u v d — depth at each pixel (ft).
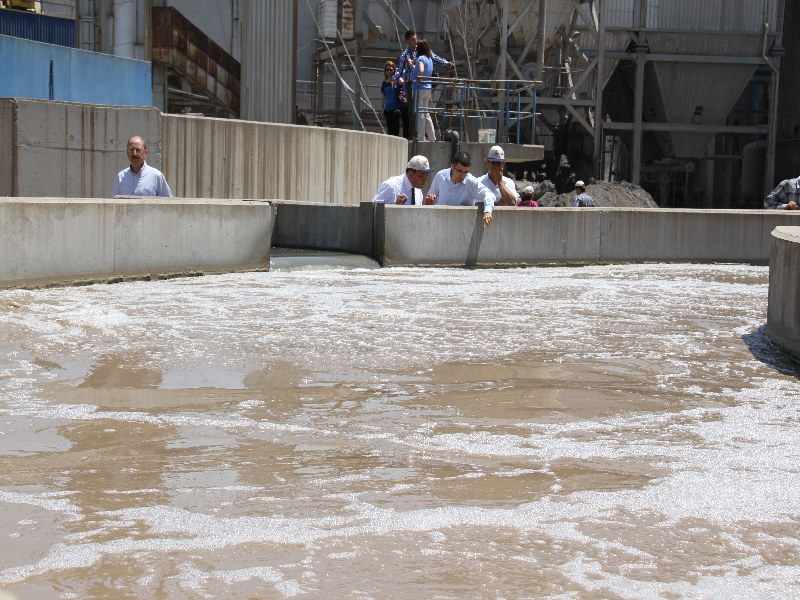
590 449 13.25
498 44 93.20
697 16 99.04
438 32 107.65
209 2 99.09
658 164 107.04
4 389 16.28
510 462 12.55
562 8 89.30
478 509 10.63
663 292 32.40
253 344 20.62
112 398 15.76
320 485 11.39
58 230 29.09
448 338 22.02
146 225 31.94
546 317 25.79
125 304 26.04
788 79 112.06
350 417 14.82
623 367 19.33
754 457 13.00
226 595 8.36
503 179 42.45
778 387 17.84
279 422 14.42
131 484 11.32
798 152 109.60
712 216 44.68
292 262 36.96
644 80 102.47
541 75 87.51
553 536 9.87
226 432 13.82
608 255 43.14
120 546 9.39
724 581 8.87
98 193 43.80
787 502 11.10
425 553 9.36
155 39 70.64
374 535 9.80
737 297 31.37
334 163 53.78
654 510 10.74
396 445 13.26
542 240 41.50
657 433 14.23
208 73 72.90
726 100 102.58
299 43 107.76
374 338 21.74
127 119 44.11
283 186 51.03
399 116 66.33
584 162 99.91
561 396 16.61
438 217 39.40
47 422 14.21
